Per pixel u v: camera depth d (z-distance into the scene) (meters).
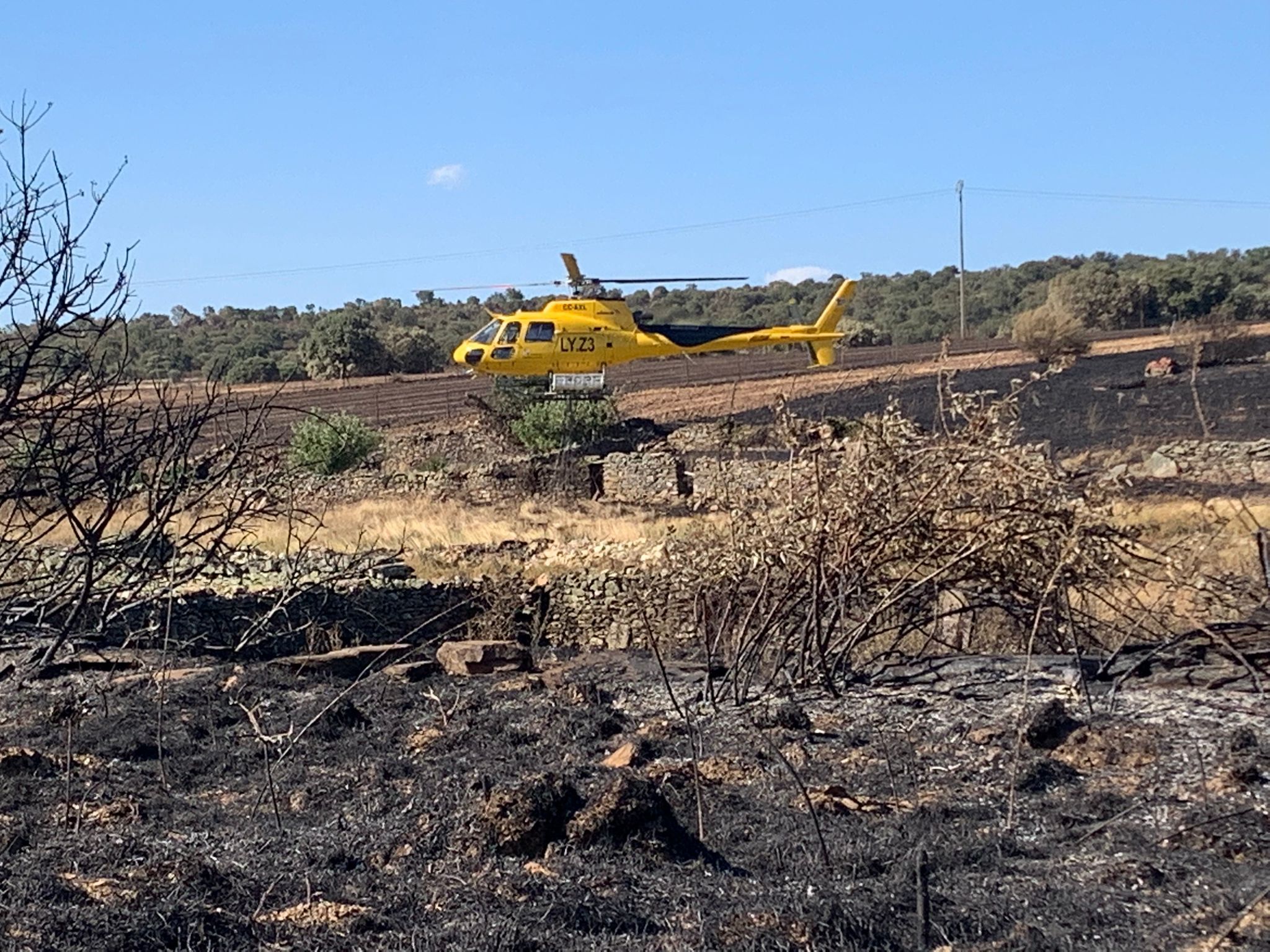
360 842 6.12
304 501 27.78
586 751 7.83
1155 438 28.14
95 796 7.04
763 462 23.00
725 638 10.64
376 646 12.25
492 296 114.50
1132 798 6.34
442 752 8.01
